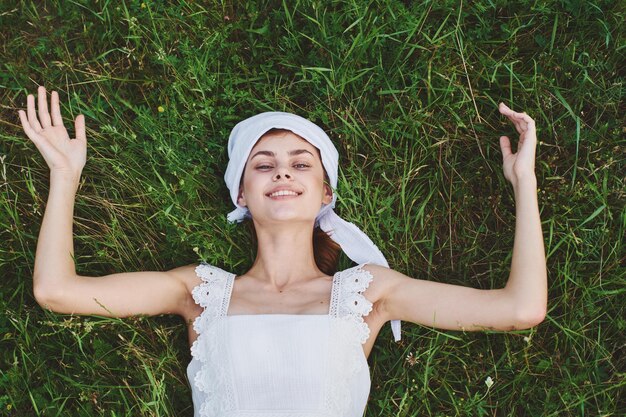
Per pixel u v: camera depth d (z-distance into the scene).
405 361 3.15
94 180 3.37
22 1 3.42
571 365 3.12
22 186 3.32
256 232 3.10
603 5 3.25
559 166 3.23
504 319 2.70
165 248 3.28
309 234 3.01
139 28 3.33
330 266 3.19
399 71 3.25
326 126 3.32
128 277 2.87
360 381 2.76
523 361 3.13
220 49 3.35
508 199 3.25
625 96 3.23
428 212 3.31
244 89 3.38
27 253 3.26
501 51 3.31
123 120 3.36
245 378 2.67
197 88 3.31
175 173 3.20
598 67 3.22
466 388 3.10
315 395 2.64
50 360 3.22
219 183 3.29
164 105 3.36
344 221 3.12
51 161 2.89
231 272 3.23
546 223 3.19
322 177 3.05
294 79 3.37
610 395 3.05
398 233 3.27
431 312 2.80
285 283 2.94
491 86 3.30
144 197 3.29
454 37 3.24
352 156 3.29
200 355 2.76
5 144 3.34
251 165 2.99
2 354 3.20
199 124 3.28
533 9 3.23
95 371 3.14
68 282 2.76
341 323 2.76
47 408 3.10
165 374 3.12
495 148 3.25
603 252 3.16
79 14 3.44
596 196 3.14
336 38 3.26
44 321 3.01
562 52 3.26
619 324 3.10
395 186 3.29
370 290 2.87
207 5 3.38
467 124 3.26
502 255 3.24
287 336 2.70
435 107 3.28
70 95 3.39
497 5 3.30
